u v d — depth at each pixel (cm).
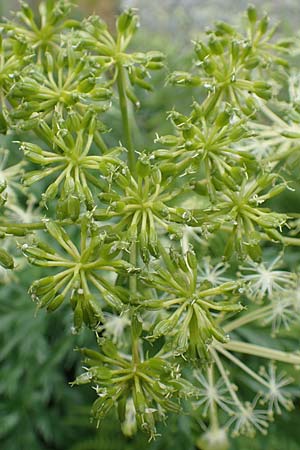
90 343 37
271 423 36
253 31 26
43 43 26
